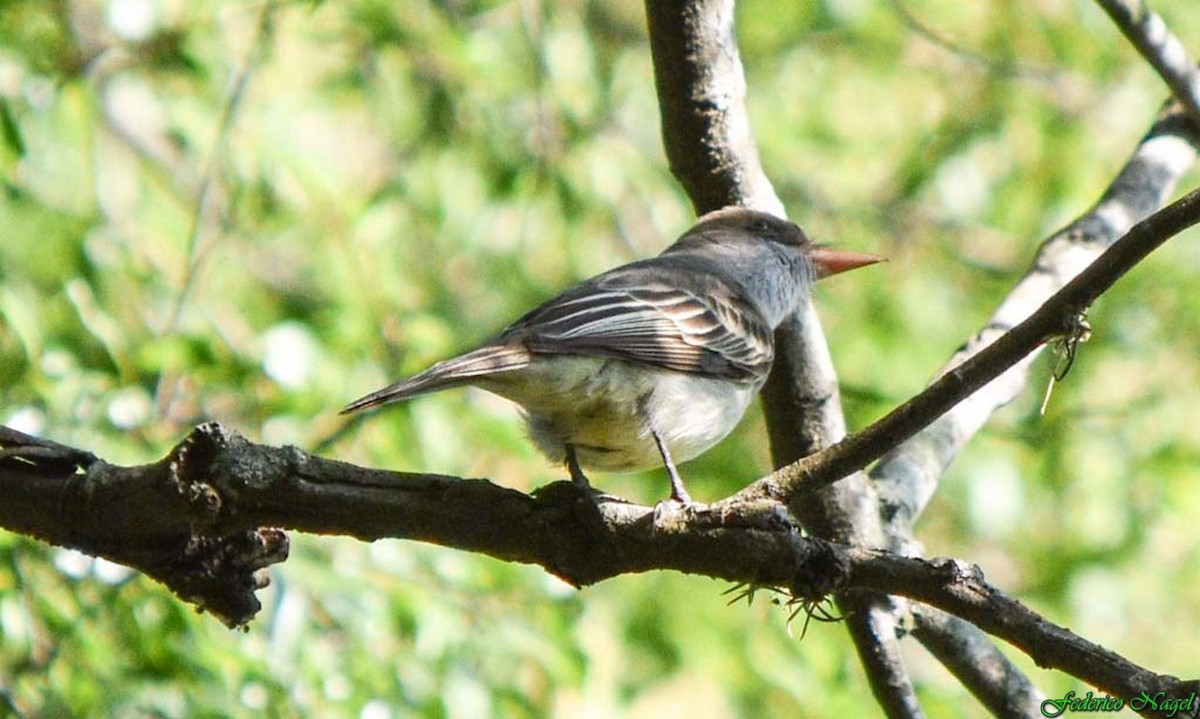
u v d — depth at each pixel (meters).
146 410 10.80
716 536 5.70
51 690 9.61
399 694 9.78
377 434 11.31
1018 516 14.75
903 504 8.29
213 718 9.40
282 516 5.61
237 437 5.62
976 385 5.77
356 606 10.00
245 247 14.94
